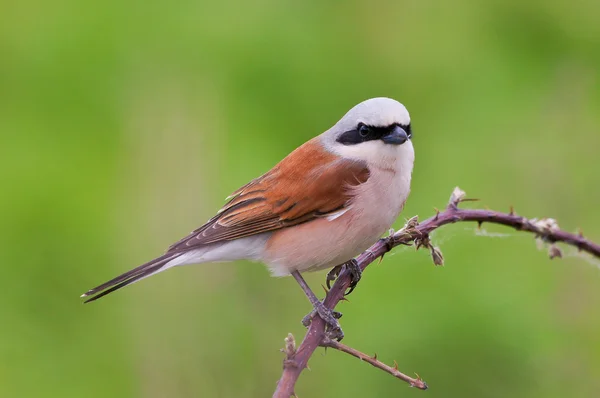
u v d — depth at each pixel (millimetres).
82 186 11867
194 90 12547
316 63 12820
